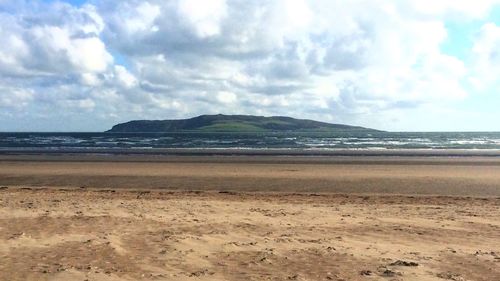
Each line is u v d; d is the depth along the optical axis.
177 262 8.16
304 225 11.79
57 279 7.09
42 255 8.57
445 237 10.45
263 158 41.88
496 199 17.89
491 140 102.56
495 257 8.61
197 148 64.75
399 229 11.31
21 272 7.45
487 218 13.06
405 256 8.68
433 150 56.06
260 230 11.05
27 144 82.31
